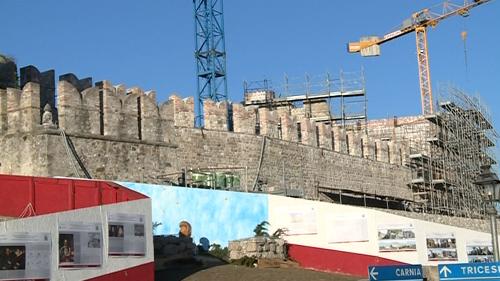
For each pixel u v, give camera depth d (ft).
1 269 79.05
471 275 70.33
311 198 181.57
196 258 125.39
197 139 155.74
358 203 201.36
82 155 130.52
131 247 95.71
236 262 129.29
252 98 260.21
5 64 151.74
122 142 138.21
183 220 132.05
